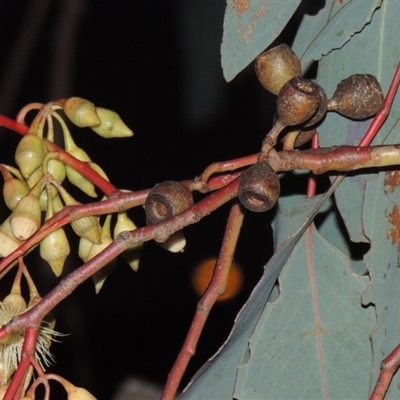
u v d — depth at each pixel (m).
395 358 0.55
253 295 0.56
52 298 0.55
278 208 0.60
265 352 0.58
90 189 0.59
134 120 1.40
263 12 0.57
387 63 0.59
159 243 0.56
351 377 0.58
